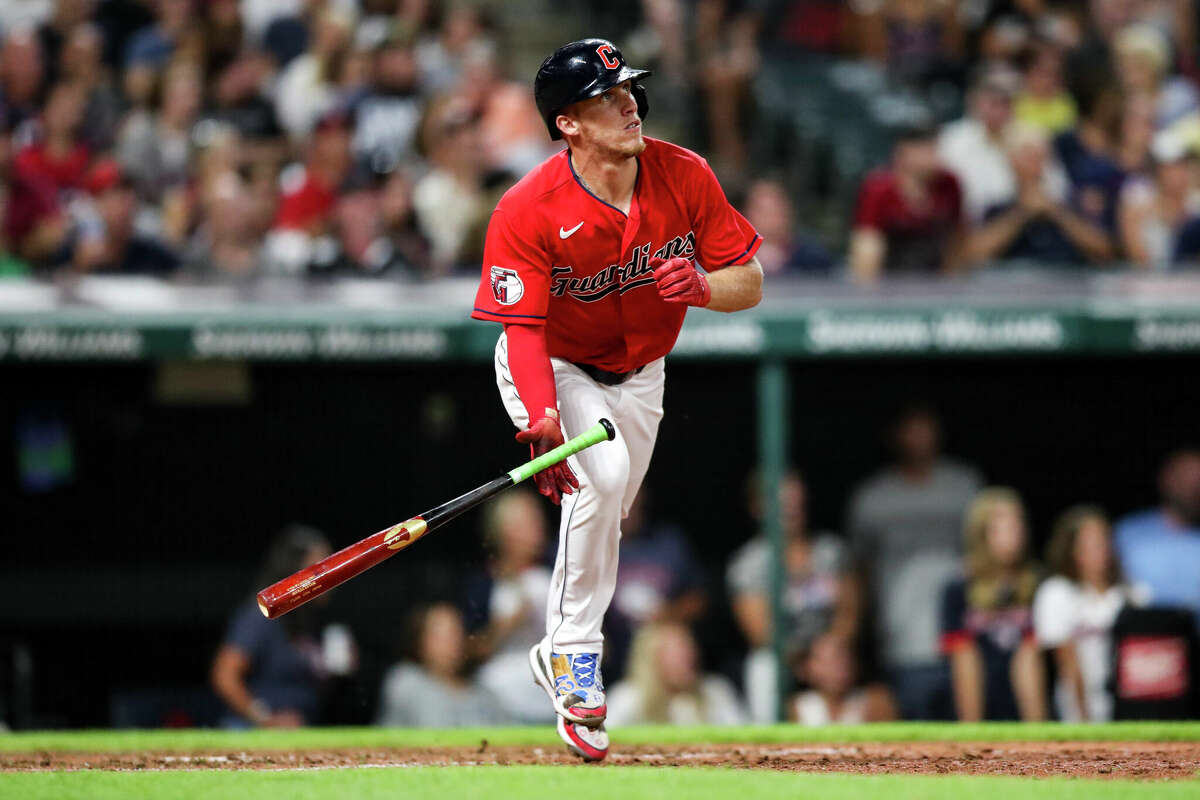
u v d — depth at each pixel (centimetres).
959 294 3241
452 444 3472
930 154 3666
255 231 3769
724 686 3375
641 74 1536
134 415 3466
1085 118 4219
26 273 3703
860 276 3484
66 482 3453
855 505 3456
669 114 4491
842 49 4734
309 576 1549
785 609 3152
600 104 1530
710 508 3544
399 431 3472
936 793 1359
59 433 3450
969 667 3127
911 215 3650
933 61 4509
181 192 3919
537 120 4166
